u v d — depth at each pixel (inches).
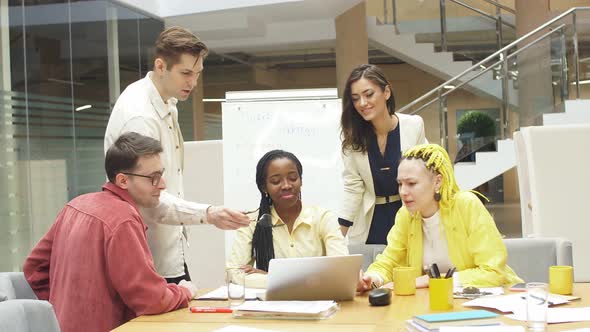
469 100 318.7
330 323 82.6
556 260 124.1
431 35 408.2
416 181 106.0
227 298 102.0
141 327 83.7
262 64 490.3
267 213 121.7
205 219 110.9
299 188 121.7
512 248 125.3
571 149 192.5
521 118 315.6
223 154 184.1
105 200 98.5
